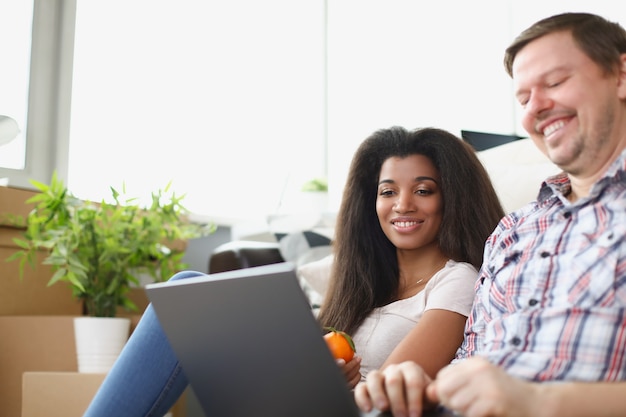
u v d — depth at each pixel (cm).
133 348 138
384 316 155
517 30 396
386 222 159
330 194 361
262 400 99
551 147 108
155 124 317
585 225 104
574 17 108
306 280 213
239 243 237
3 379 223
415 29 388
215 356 102
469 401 77
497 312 116
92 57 302
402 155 160
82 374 196
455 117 387
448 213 157
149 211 240
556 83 107
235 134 340
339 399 88
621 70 106
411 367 91
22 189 233
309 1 368
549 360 97
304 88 363
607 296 96
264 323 91
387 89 379
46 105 290
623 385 80
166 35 323
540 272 106
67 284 250
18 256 223
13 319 225
